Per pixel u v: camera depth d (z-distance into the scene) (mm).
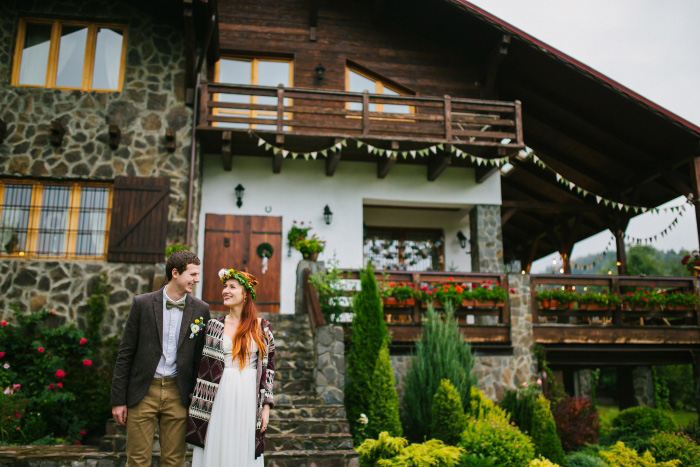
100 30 10469
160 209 9734
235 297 3625
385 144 10500
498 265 11430
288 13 11602
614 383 22812
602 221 14836
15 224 9617
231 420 3416
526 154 10758
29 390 7848
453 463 6020
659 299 9773
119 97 10070
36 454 5359
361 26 11859
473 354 9039
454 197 11555
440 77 11922
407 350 8875
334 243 10930
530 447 6691
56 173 9680
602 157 12516
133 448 3496
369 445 6203
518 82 11727
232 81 11359
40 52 10227
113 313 9250
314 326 7691
